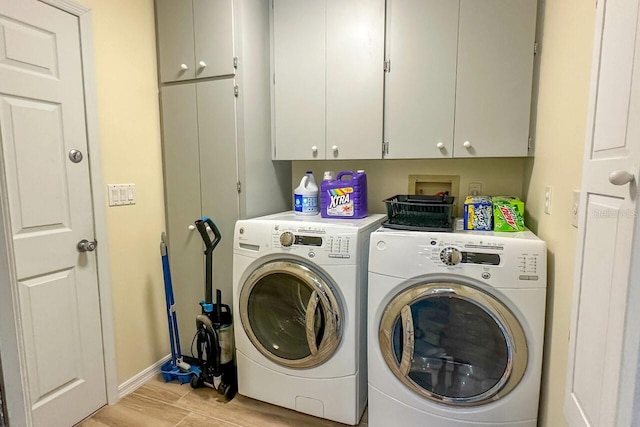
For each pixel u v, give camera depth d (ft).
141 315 6.81
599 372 2.63
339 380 5.47
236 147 6.43
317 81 6.52
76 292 5.65
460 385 4.77
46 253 5.22
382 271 4.91
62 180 5.40
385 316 4.93
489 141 5.58
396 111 6.05
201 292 7.07
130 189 6.48
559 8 4.41
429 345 4.90
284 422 5.73
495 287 4.42
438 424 4.82
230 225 6.64
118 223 6.30
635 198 2.16
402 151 6.08
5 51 4.67
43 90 5.10
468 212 5.35
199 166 6.77
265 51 6.77
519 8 5.24
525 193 6.07
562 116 4.18
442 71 5.71
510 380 4.46
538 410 4.61
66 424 5.53
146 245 6.86
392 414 5.07
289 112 6.81
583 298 3.02
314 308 5.29
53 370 5.35
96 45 5.79
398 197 5.92
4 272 2.99
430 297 4.67
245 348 6.09
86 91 5.66
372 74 6.13
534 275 4.31
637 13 2.23
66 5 5.32
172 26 6.66
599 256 2.72
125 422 5.75
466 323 4.71
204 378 6.58
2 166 3.10
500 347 4.52
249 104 6.40
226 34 6.25
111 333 6.20
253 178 6.61
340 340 5.37
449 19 5.59
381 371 5.08
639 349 2.14
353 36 6.19
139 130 6.61
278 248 5.59
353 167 7.48
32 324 5.07
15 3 4.74
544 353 4.49
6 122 4.72
